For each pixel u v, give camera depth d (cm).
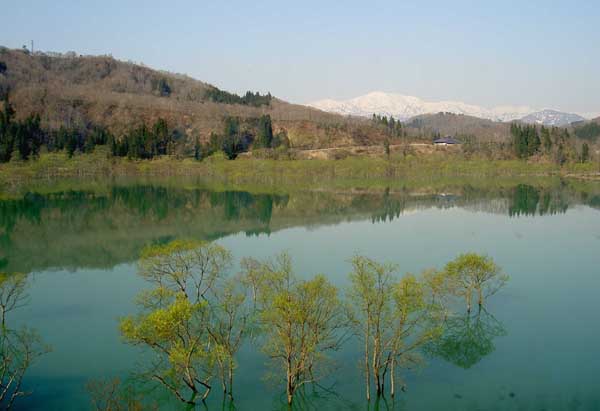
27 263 9369
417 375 4988
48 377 4962
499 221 14062
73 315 6694
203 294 7006
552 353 5525
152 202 16975
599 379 4953
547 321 6431
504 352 5531
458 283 6900
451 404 4491
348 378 4866
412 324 4938
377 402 4500
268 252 10312
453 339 5819
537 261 9638
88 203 16362
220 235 12144
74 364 5244
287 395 4544
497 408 4431
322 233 12462
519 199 18425
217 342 4869
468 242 11381
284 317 4297
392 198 18625
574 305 7062
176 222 13650
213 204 16875
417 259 9806
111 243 11031
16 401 4488
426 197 18900
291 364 4709
